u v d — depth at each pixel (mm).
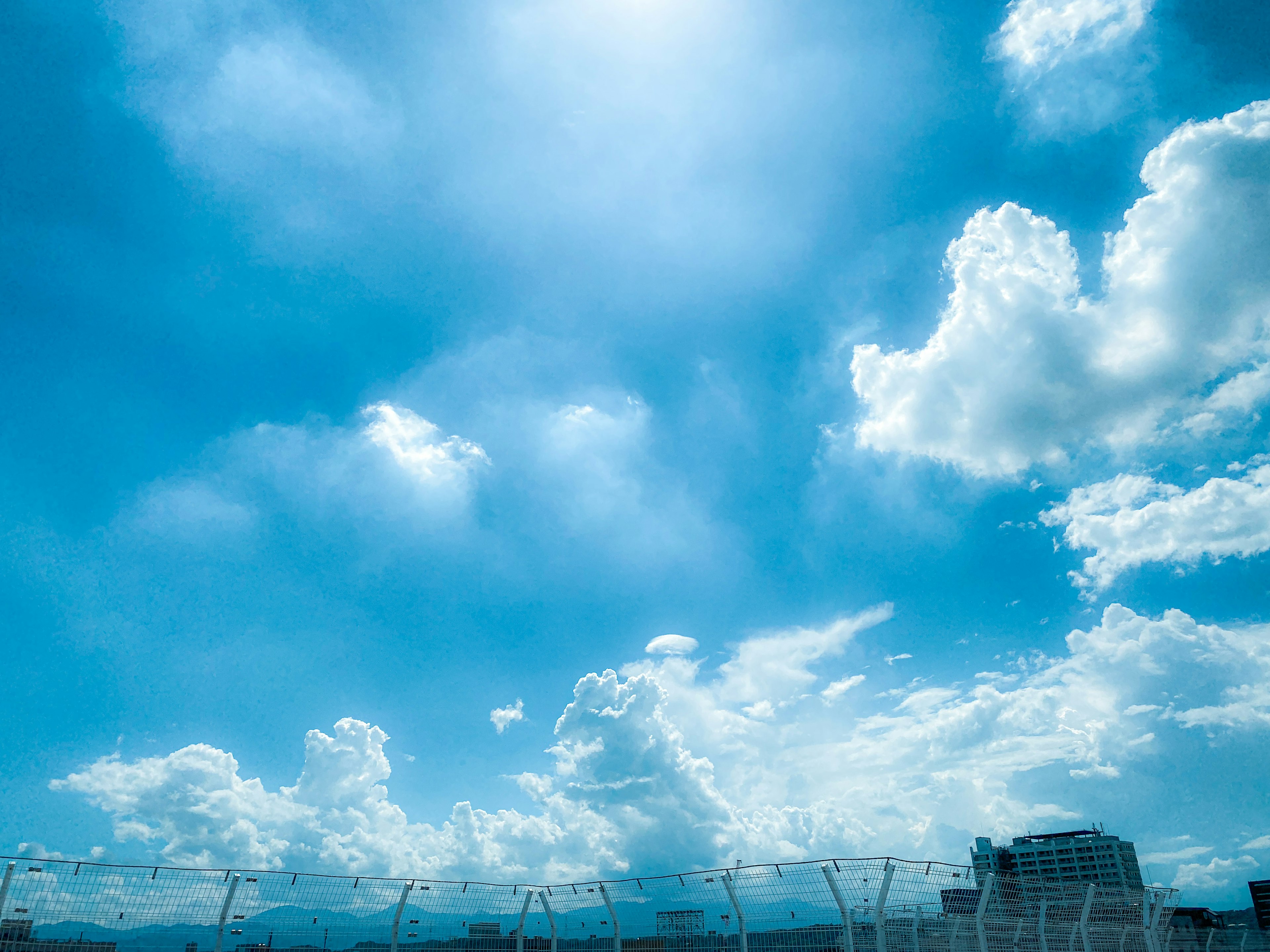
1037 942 17359
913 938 14531
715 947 15953
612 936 18000
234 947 15367
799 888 15258
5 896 13484
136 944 14367
